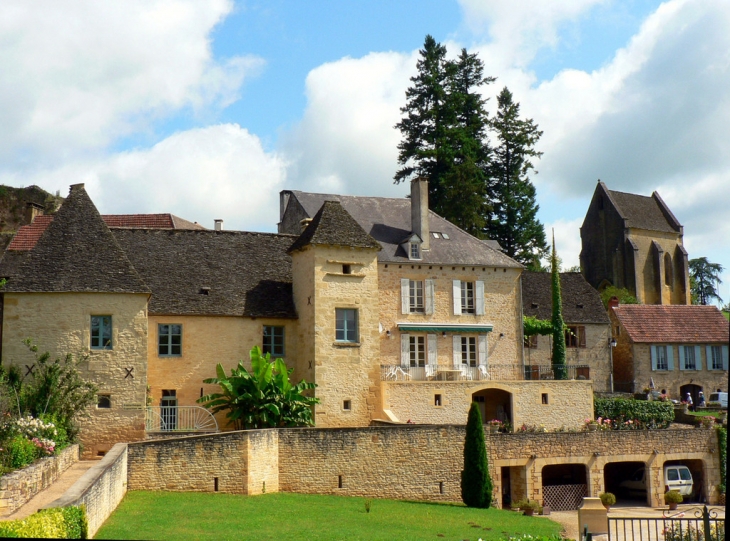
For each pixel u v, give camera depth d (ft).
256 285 120.06
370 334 117.19
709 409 165.17
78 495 57.88
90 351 95.81
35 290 95.40
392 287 135.64
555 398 132.67
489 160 234.58
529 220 229.04
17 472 64.28
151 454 86.99
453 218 212.02
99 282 97.09
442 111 224.12
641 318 178.19
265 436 94.48
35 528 48.08
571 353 168.04
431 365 135.23
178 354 111.45
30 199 208.74
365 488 100.48
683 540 69.62
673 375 174.50
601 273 271.08
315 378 112.68
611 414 139.33
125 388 96.43
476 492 102.99
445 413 123.75
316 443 98.48
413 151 222.48
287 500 90.84
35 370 94.43
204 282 117.19
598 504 87.20
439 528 84.84
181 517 76.02
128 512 75.61
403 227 145.59
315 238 114.83
